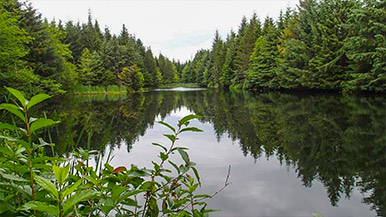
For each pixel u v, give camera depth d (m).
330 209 2.46
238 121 8.05
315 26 16.78
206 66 53.91
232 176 3.36
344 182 3.07
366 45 12.69
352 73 14.35
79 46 31.14
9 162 0.80
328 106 10.54
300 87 19.77
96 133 6.12
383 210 2.40
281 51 21.16
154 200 0.97
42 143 0.86
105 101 16.81
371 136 5.18
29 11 16.19
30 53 15.65
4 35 9.40
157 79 49.47
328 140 5.10
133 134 6.08
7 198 0.66
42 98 0.66
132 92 31.00
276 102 13.44
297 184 3.07
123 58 32.19
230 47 37.25
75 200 0.54
